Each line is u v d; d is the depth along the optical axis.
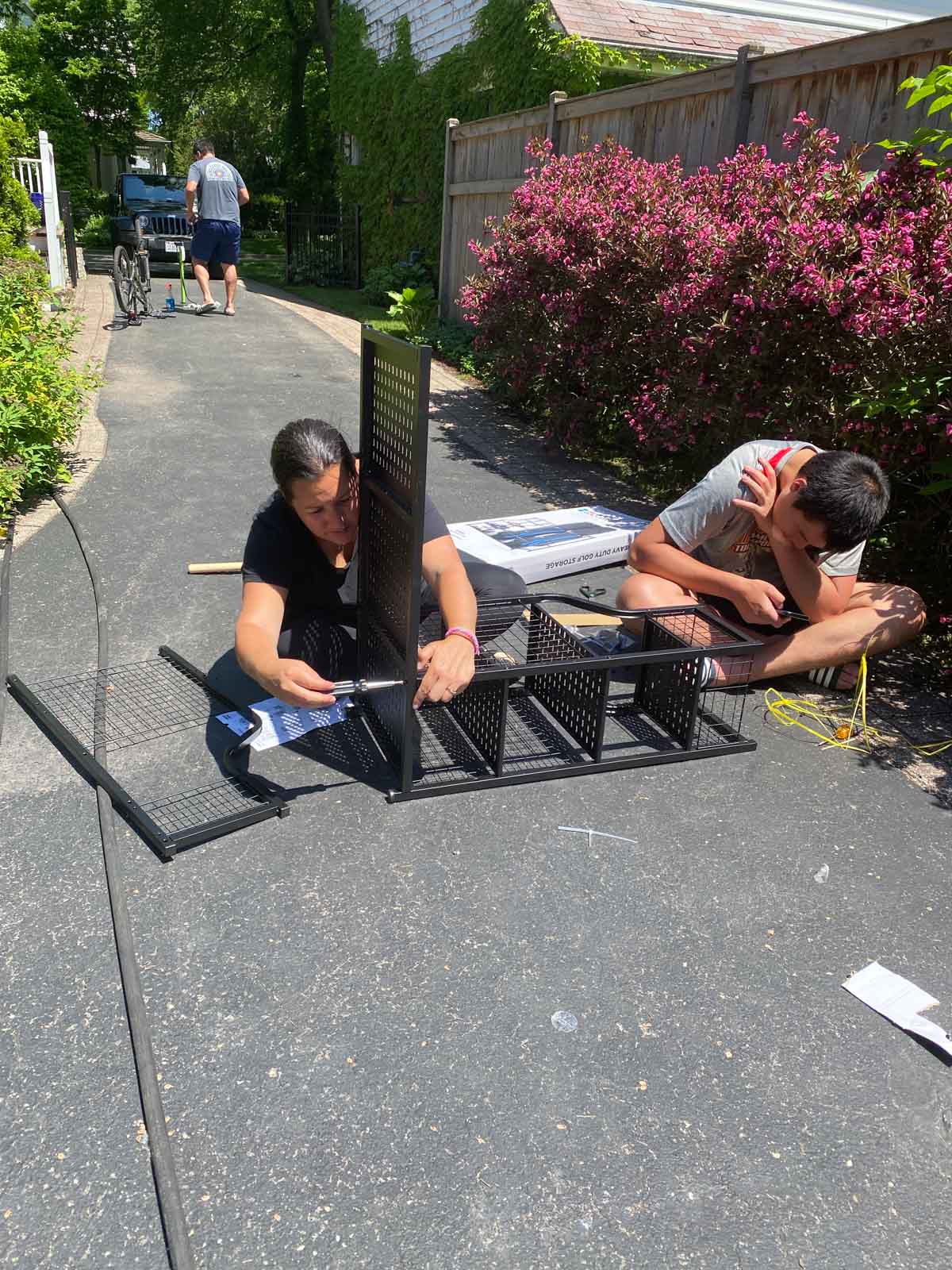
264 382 7.52
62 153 21.41
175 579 3.81
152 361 7.94
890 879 2.30
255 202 27.67
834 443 3.85
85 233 19.30
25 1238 1.42
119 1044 1.75
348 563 2.79
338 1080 1.70
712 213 4.72
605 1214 1.49
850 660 3.10
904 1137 1.65
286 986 1.89
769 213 4.00
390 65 13.38
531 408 7.14
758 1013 1.89
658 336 4.81
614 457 6.11
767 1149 1.61
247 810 2.36
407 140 12.99
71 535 4.24
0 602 3.51
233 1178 1.52
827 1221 1.50
